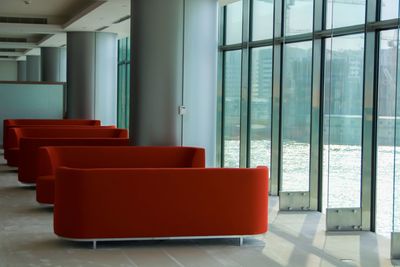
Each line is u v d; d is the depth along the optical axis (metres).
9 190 13.13
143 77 11.16
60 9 18.91
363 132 9.30
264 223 8.27
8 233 8.80
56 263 7.17
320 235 8.98
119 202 7.87
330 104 10.51
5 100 22.70
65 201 7.89
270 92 13.49
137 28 11.23
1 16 19.84
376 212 9.34
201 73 11.23
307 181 11.93
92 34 20.52
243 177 8.09
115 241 8.29
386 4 8.98
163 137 11.13
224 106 16.00
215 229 8.06
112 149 10.76
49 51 27.62
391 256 7.48
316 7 11.04
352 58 10.13
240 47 14.80
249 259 7.46
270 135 13.53
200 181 8.01
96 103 20.61
